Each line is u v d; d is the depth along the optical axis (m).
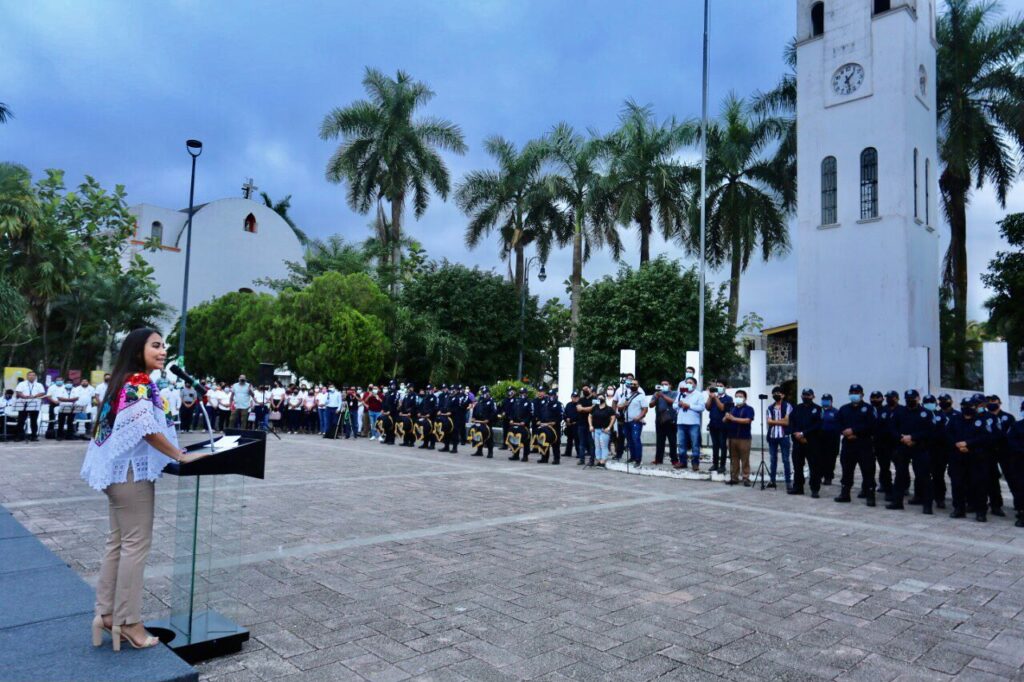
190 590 4.21
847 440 11.23
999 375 20.92
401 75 35.47
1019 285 26.50
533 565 6.47
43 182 29.45
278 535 7.50
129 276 32.53
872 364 19.88
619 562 6.67
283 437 22.80
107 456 3.74
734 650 4.49
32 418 18.34
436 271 35.41
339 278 28.81
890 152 20.02
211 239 43.25
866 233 20.31
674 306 28.45
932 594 5.91
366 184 34.66
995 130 25.66
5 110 24.09
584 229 32.94
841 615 5.27
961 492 10.10
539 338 37.34
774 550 7.41
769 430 12.83
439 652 4.33
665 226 31.34
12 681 3.45
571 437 18.44
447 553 6.86
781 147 29.88
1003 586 6.25
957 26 25.70
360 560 6.51
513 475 13.48
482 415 17.61
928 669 4.27
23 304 25.14
